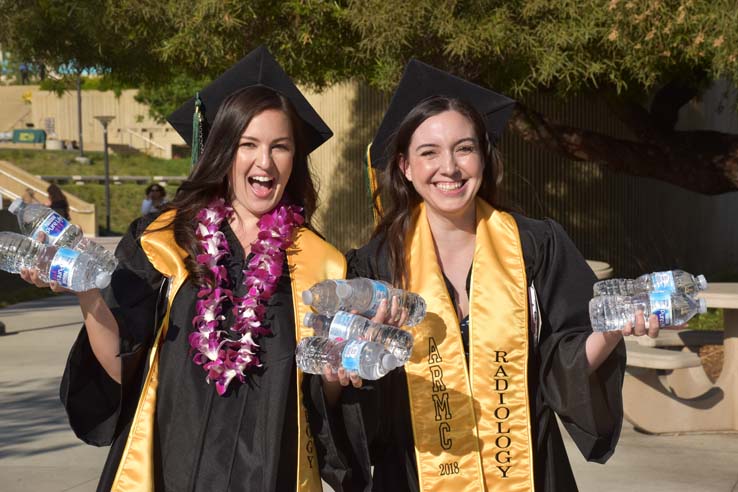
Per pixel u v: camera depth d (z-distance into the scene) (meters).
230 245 3.21
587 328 3.13
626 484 5.46
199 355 2.99
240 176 3.15
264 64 3.39
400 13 8.19
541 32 8.45
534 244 3.24
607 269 8.41
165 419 2.99
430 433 3.14
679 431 6.55
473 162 3.15
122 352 2.95
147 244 3.12
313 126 3.45
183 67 11.12
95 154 44.53
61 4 10.68
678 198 15.91
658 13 7.92
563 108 13.66
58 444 6.48
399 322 2.93
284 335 3.05
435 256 3.23
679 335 7.12
